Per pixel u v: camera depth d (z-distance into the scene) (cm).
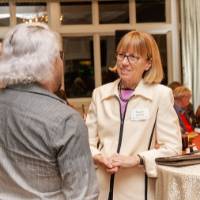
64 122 116
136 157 183
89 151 121
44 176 117
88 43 646
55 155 115
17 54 120
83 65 647
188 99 482
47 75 121
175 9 650
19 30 123
